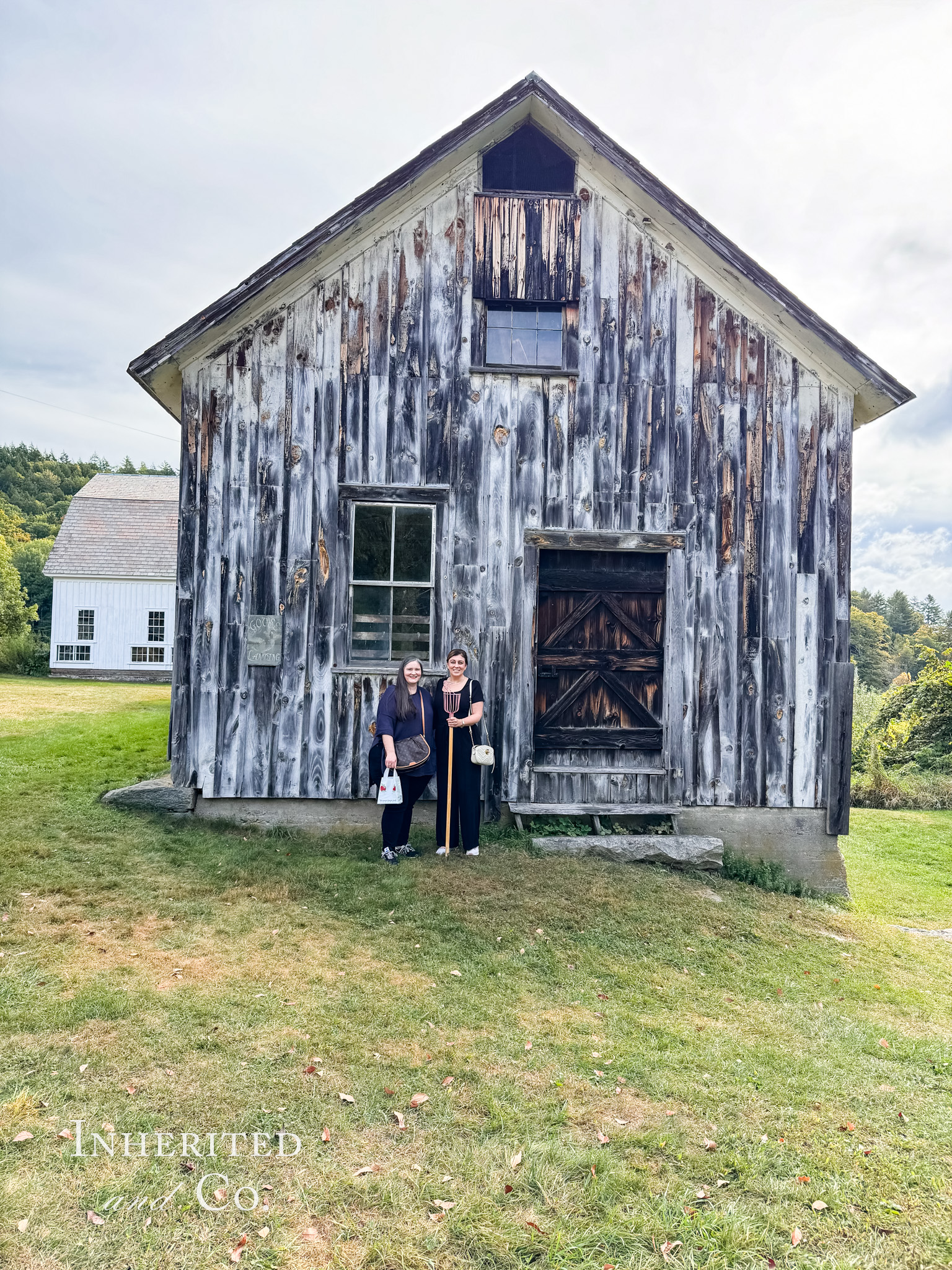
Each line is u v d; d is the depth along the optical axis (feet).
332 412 24.56
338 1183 9.49
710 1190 9.87
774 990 16.58
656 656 25.59
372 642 24.73
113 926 16.47
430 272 24.89
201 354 24.23
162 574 93.50
